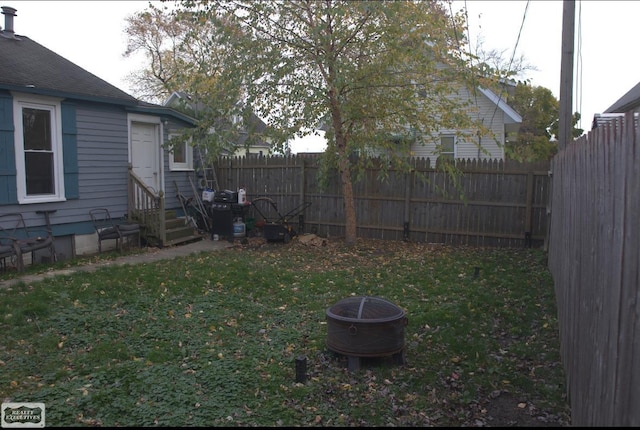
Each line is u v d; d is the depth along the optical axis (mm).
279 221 12555
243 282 7805
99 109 10695
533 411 3895
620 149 2441
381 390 4285
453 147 18797
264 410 3887
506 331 5754
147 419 3701
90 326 5715
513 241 11414
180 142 11086
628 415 2119
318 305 6703
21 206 9156
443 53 9898
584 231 3654
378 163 12344
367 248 11312
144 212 11281
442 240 11984
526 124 28656
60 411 3801
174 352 5000
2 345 5184
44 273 8406
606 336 2568
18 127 9039
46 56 11078
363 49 10141
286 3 9805
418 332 5684
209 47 10797
